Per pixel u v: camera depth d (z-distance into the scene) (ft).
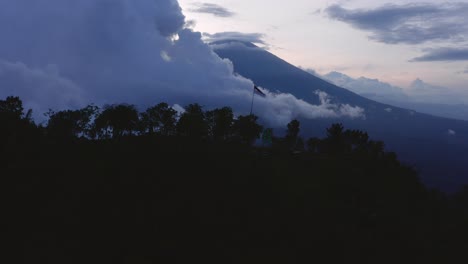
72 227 163.84
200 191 202.69
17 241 150.71
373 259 149.59
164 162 242.17
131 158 248.32
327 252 151.74
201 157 258.16
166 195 196.95
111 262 140.77
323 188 222.28
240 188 210.18
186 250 150.10
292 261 145.07
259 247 153.89
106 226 165.58
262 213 182.70
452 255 159.63
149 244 152.97
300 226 171.53
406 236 170.91
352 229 172.14
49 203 184.24
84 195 193.67
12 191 191.62
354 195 214.48
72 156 249.96
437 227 189.57
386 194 226.79
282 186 219.20
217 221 172.55
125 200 189.98
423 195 247.29
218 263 142.82
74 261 139.95
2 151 230.48
